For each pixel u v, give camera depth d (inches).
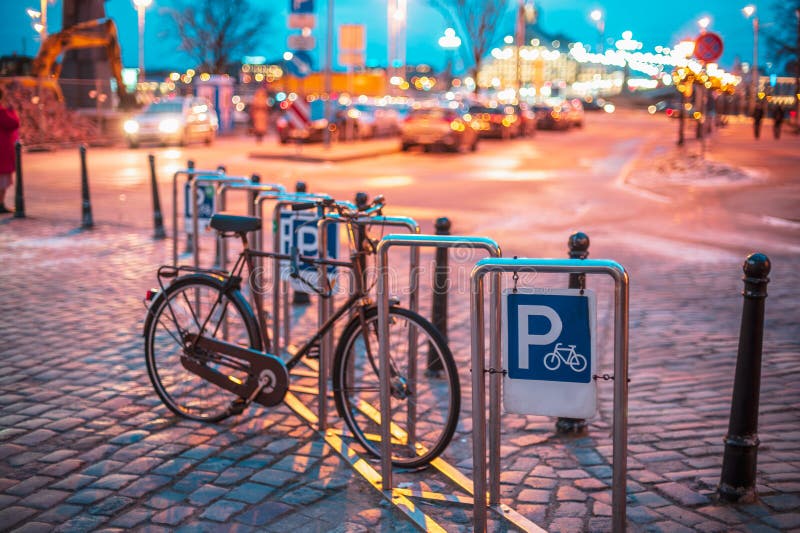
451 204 621.0
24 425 190.7
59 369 230.2
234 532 144.6
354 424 180.1
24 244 416.8
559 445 186.2
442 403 209.6
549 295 133.3
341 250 418.9
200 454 176.4
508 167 957.2
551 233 492.7
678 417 201.5
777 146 1274.6
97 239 434.0
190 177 308.8
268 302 313.3
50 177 741.3
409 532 145.8
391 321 169.2
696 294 335.0
